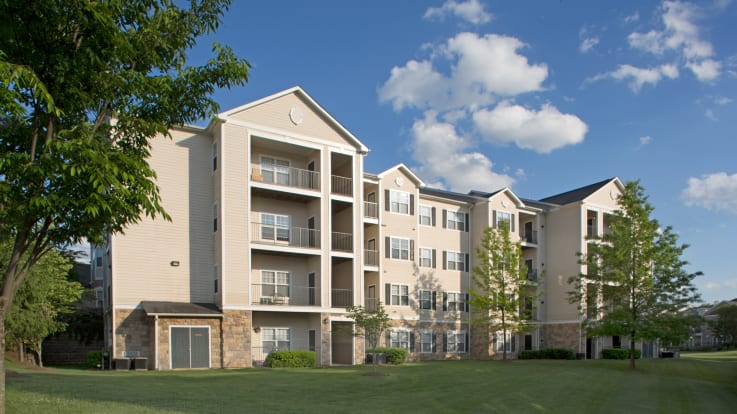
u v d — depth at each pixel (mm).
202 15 9562
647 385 22000
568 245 40875
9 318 22500
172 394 13812
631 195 30500
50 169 7375
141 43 8688
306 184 31000
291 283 30359
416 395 16078
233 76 9805
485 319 35031
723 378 27188
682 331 28344
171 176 26953
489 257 35500
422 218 37969
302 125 29781
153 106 9430
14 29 7320
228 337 26125
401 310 35344
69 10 7379
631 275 29719
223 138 27250
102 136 8445
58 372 20719
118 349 24422
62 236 8852
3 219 8094
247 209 27484
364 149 31719
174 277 26344
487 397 16266
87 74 8055
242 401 13234
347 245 31875
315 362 28078
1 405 7855
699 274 28656
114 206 8203
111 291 25078
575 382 21500
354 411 12633
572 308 39781
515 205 40406
